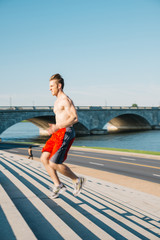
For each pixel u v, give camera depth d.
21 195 3.20
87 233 2.13
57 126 2.61
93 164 17.58
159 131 88.50
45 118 71.50
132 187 10.25
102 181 10.93
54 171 2.97
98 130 76.81
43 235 1.92
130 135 71.00
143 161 19.27
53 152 2.68
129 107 89.56
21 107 58.28
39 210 2.57
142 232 2.57
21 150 30.67
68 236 1.92
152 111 98.88
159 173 13.89
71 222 2.39
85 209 3.01
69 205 2.90
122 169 15.30
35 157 22.77
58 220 2.27
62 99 2.68
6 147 35.62
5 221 1.95
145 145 45.28
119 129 113.38
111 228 2.43
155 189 9.84
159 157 20.89
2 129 54.56
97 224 2.53
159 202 7.16
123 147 42.50
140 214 4.16
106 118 80.94
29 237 1.66
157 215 5.49
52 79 2.73
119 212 3.63
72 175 2.83
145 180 11.86
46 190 3.70
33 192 3.61
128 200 7.19
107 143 49.31
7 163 10.55
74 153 25.94
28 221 2.24
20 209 2.60
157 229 2.98
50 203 2.98
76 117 2.63
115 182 11.36
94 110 77.00
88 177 11.97
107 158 21.36
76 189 2.86
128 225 2.77
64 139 2.64
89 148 30.02
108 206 3.93
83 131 78.69
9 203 2.46
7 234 1.71
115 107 83.88
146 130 95.69
